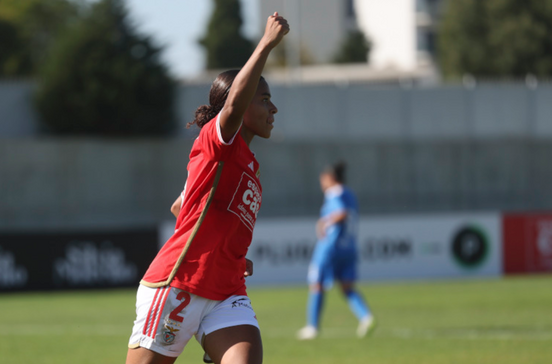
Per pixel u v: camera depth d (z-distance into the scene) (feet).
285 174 327.88
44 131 315.37
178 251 38.45
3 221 293.64
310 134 346.13
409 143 341.00
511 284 184.85
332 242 102.89
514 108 359.66
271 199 325.42
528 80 363.76
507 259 212.23
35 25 506.89
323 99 347.77
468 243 210.79
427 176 342.03
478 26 471.62
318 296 102.73
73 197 302.25
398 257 207.41
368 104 350.64
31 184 298.15
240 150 38.09
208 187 38.11
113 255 189.57
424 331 104.58
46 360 81.41
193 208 38.63
